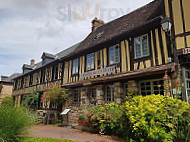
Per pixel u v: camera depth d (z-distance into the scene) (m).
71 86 9.77
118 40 7.79
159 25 6.28
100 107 6.48
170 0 6.07
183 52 5.25
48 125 9.38
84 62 9.62
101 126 5.80
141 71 6.13
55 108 10.96
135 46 7.05
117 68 7.48
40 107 12.93
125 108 4.91
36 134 5.87
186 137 3.83
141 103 4.49
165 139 3.75
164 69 5.34
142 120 4.08
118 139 5.07
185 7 5.66
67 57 10.89
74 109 9.16
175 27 5.72
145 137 4.15
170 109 4.11
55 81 11.95
